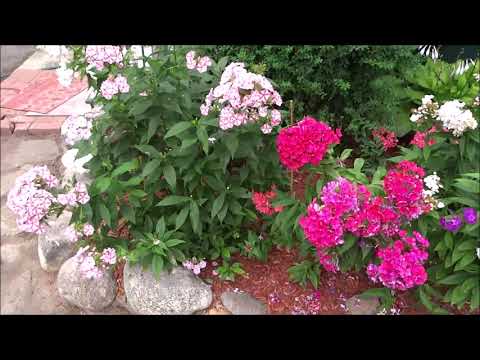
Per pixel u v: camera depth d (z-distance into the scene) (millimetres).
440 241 894
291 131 840
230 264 1011
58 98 1675
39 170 833
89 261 859
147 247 901
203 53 1010
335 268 907
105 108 903
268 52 1152
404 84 1364
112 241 946
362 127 1228
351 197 792
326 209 790
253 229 1060
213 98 837
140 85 853
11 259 1123
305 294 959
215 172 887
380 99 1229
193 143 824
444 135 907
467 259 838
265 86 790
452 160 945
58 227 1099
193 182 905
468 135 876
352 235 826
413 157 963
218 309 949
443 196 976
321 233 778
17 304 1020
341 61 1167
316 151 812
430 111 917
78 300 985
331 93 1225
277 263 1019
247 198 994
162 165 877
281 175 996
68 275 1001
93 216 873
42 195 802
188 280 954
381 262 815
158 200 995
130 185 893
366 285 978
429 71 1349
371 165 1260
